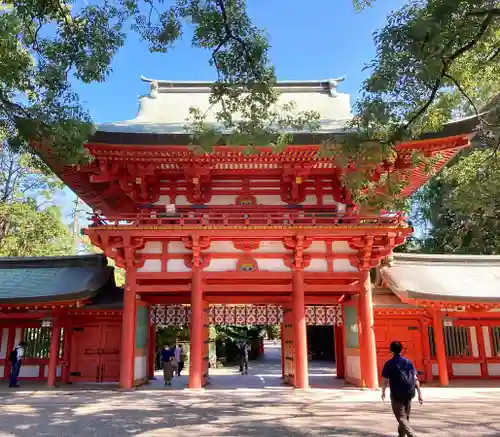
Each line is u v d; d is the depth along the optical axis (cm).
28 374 1977
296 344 1653
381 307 1931
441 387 1791
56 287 1939
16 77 968
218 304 2080
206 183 1827
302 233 1655
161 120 2116
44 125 972
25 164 3256
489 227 2903
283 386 1789
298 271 1700
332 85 2475
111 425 1082
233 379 2148
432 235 3634
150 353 2092
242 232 1652
